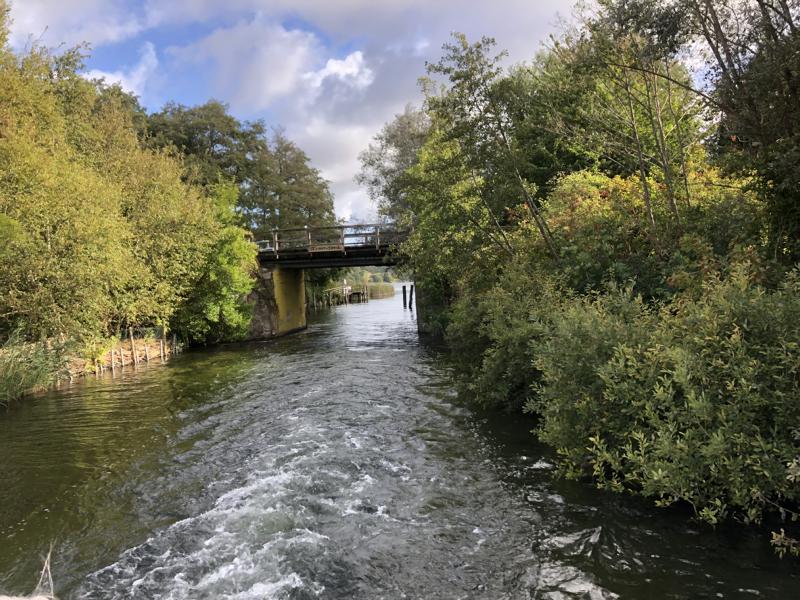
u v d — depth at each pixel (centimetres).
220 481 621
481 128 1034
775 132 636
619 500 477
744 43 700
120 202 1733
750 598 323
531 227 1141
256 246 2494
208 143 3534
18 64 1544
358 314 4262
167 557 443
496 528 450
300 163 4203
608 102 973
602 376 455
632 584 350
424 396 1010
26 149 1248
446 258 1252
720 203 802
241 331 2467
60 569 434
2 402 1149
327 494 554
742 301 426
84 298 1352
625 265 806
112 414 1017
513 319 793
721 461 380
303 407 980
